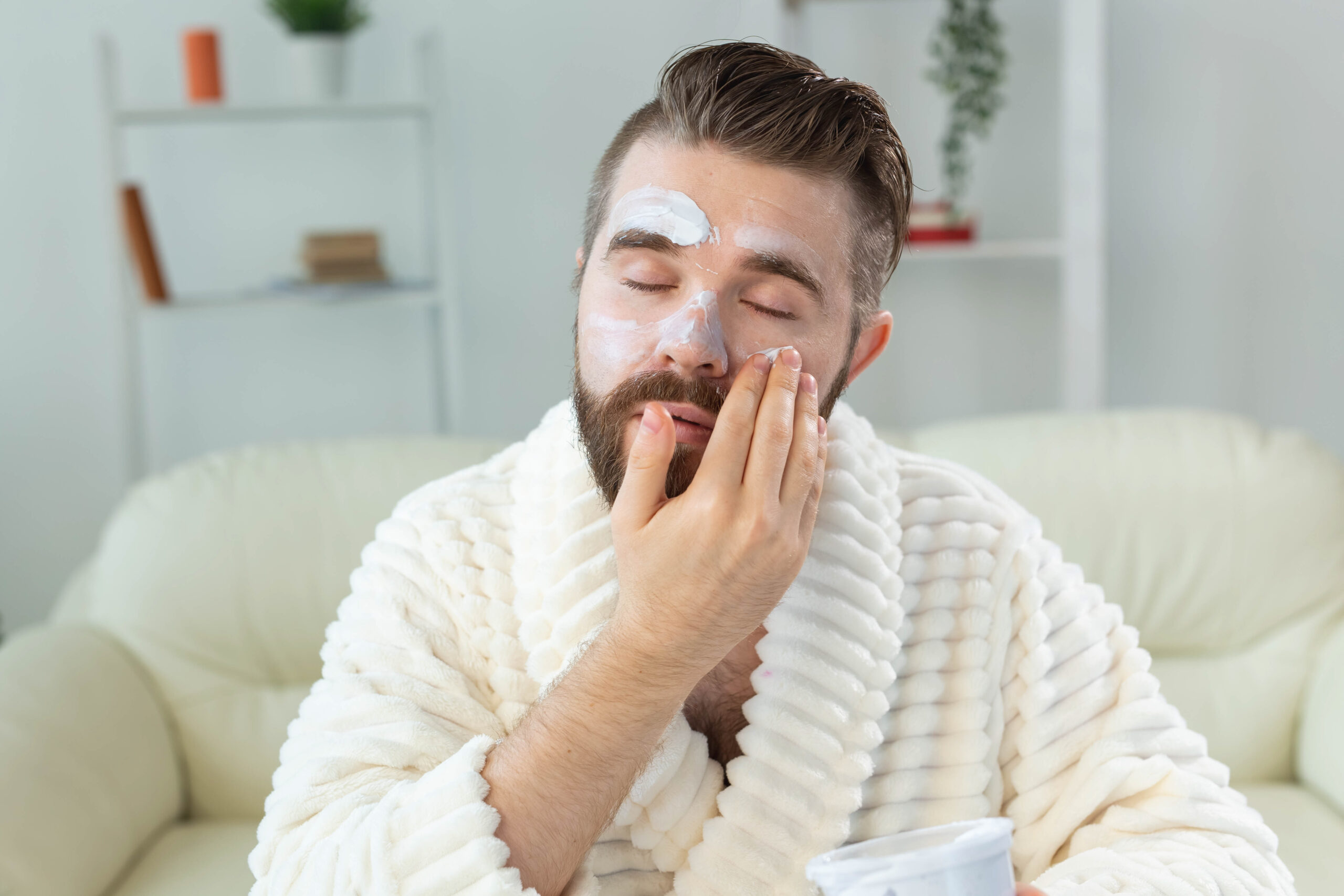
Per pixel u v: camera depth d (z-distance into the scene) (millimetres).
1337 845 1453
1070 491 1708
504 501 849
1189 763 822
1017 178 2621
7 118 2428
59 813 1330
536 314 2656
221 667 1631
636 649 647
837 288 763
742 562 629
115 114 2205
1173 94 2588
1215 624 1698
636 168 755
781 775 761
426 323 2645
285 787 741
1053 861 827
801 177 739
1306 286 2645
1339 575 1693
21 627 2578
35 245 2471
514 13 2559
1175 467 1721
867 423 911
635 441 703
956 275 2684
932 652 830
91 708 1479
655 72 2602
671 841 759
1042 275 2680
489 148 2592
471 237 2609
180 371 2557
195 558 1643
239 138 2506
